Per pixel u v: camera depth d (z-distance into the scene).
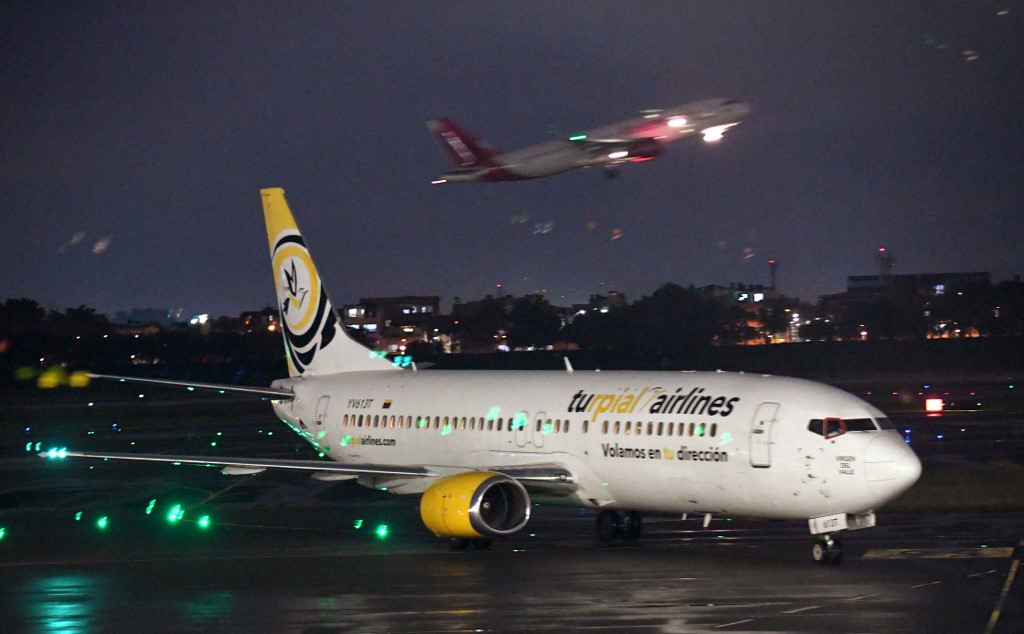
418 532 71.06
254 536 69.88
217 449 121.81
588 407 65.25
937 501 77.19
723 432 58.28
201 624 45.62
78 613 48.22
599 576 54.03
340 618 46.12
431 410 74.25
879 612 44.62
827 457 54.97
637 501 62.88
